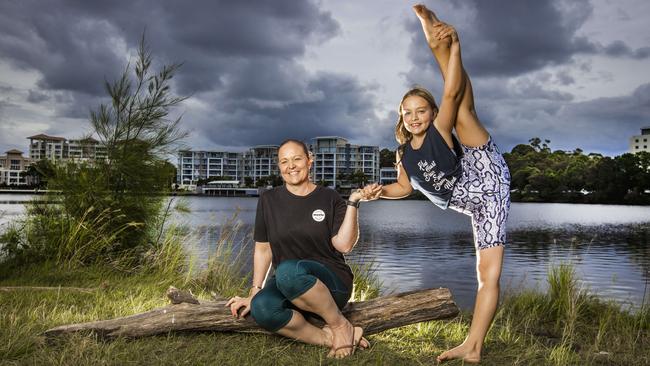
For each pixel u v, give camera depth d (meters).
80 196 6.70
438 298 3.08
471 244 17.75
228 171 175.00
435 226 30.47
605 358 3.14
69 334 2.93
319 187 3.05
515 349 3.15
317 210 2.94
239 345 2.93
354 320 3.03
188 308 3.09
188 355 2.71
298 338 2.92
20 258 6.36
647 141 160.00
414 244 17.70
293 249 2.97
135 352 2.75
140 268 6.44
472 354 2.79
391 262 12.10
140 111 7.41
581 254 14.97
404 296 3.12
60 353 2.71
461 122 2.84
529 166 108.19
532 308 4.96
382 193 3.04
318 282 2.73
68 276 5.63
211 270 6.09
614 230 27.70
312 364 2.62
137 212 7.09
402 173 3.17
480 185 2.85
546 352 3.15
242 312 3.02
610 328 4.27
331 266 2.94
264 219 3.10
